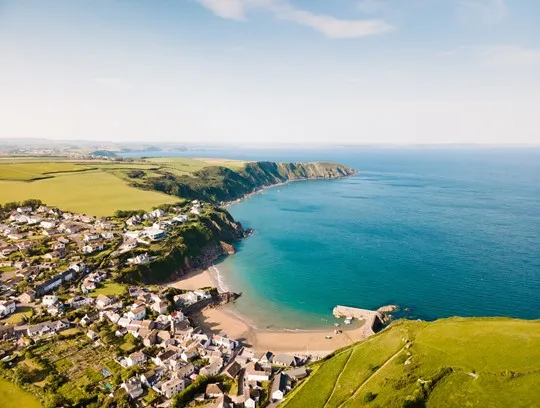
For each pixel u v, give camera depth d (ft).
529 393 225.35
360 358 331.16
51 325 393.91
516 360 251.80
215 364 358.64
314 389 304.30
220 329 455.63
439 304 499.10
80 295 471.21
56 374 322.75
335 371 324.39
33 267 519.19
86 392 302.86
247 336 439.63
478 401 231.09
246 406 307.58
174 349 378.12
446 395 242.37
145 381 323.57
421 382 254.68
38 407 280.92
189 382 333.83
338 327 457.68
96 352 362.94
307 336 439.22
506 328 298.97
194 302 503.20
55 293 472.03
